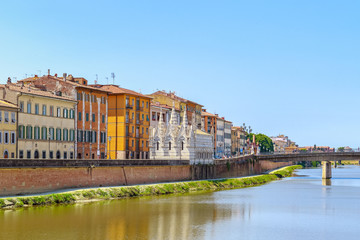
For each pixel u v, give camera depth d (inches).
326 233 2662.4
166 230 2662.4
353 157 7519.7
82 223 2770.7
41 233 2493.8
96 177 4037.9
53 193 3513.8
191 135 5693.9
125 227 2706.7
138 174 4530.0
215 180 5674.2
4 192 3245.6
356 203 3961.6
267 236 2566.4
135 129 5856.3
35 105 4436.5
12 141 4133.9
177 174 5196.9
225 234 2598.4
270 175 7608.3
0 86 4345.5
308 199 4252.0
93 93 5280.5
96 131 5319.9
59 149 4722.0
